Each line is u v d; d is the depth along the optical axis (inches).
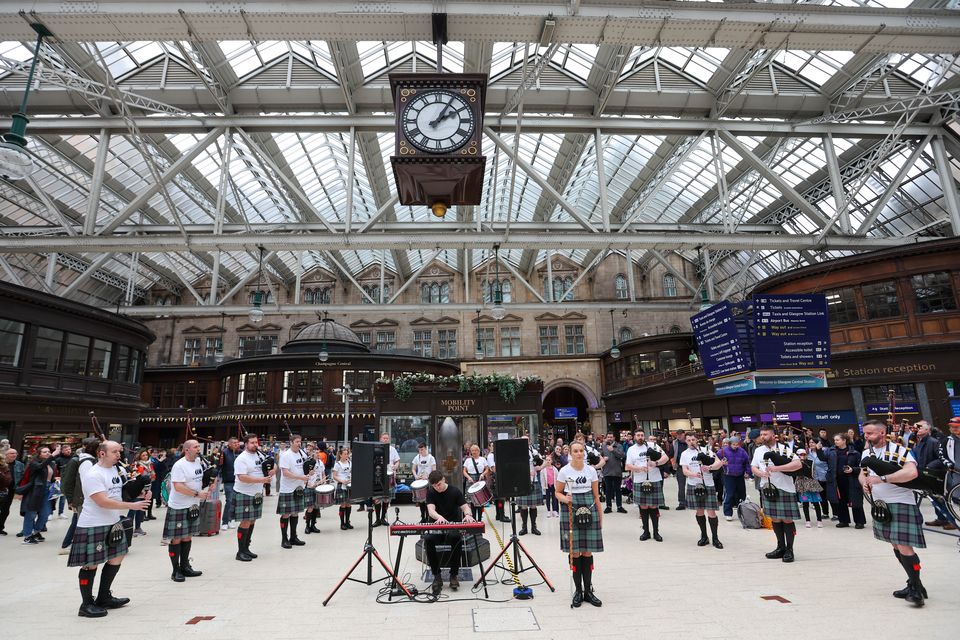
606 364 1636.3
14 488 493.7
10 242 606.9
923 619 208.5
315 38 370.9
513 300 1806.1
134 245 613.3
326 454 678.5
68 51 637.3
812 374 514.0
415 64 746.2
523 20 362.3
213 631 207.8
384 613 227.6
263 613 229.1
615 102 717.3
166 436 1460.4
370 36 366.9
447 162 242.5
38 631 209.9
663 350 1364.4
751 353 514.0
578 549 233.8
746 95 723.4
